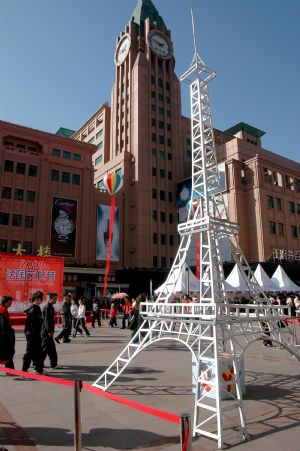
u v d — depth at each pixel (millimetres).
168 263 51500
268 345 13844
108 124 62375
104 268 43844
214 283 7207
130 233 50781
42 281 21891
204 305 6258
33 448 4738
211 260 7062
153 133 55125
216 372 5305
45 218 42656
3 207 40469
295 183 50688
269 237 44250
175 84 60719
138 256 48562
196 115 9469
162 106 57562
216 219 7684
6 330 8727
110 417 5875
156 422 5637
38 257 22000
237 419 5695
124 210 51062
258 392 7293
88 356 11672
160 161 54812
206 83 9578
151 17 62500
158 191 53188
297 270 42938
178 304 6969
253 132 72062
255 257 43750
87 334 17109
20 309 21047
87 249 44969
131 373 9070
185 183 52844
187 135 63250
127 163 53375
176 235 53375
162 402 6664
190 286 22297
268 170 47219
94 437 5074
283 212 47125
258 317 6672
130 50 58438
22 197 41906
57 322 21953
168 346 13883
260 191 44719
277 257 42938
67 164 45656
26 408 6363
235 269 22656
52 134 45156
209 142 9109
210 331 7828
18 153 42531
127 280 45094
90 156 47969
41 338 9602
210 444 4820
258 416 5848
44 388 7730
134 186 52000
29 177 42812
